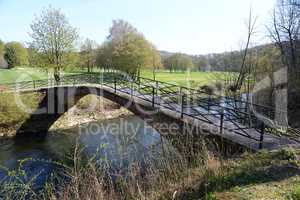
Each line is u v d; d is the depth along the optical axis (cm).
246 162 634
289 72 1792
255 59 2116
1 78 3906
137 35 3934
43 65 3009
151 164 655
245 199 454
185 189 526
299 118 1485
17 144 1905
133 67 3716
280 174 553
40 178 1170
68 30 3036
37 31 2978
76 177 561
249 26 2331
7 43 5597
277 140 852
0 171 1323
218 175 546
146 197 521
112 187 580
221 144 856
